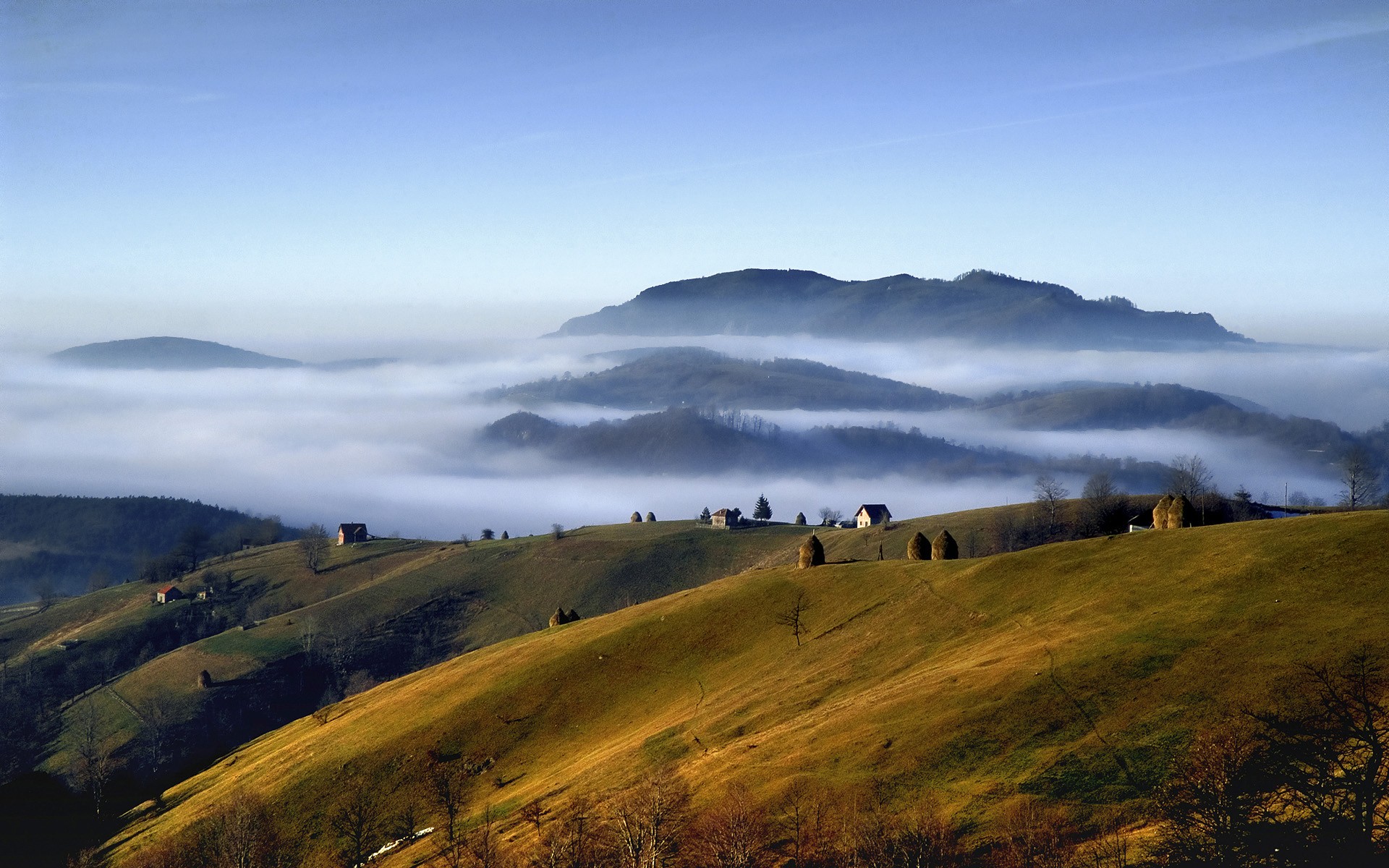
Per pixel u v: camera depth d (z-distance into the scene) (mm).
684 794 72312
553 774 97625
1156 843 54531
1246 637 71188
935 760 67625
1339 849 48094
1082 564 97188
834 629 108250
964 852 58031
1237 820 52500
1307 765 56000
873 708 79375
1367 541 80375
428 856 87625
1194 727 63000
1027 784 62344
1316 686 62312
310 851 99188
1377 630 66875
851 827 62656
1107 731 65562
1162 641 74250
